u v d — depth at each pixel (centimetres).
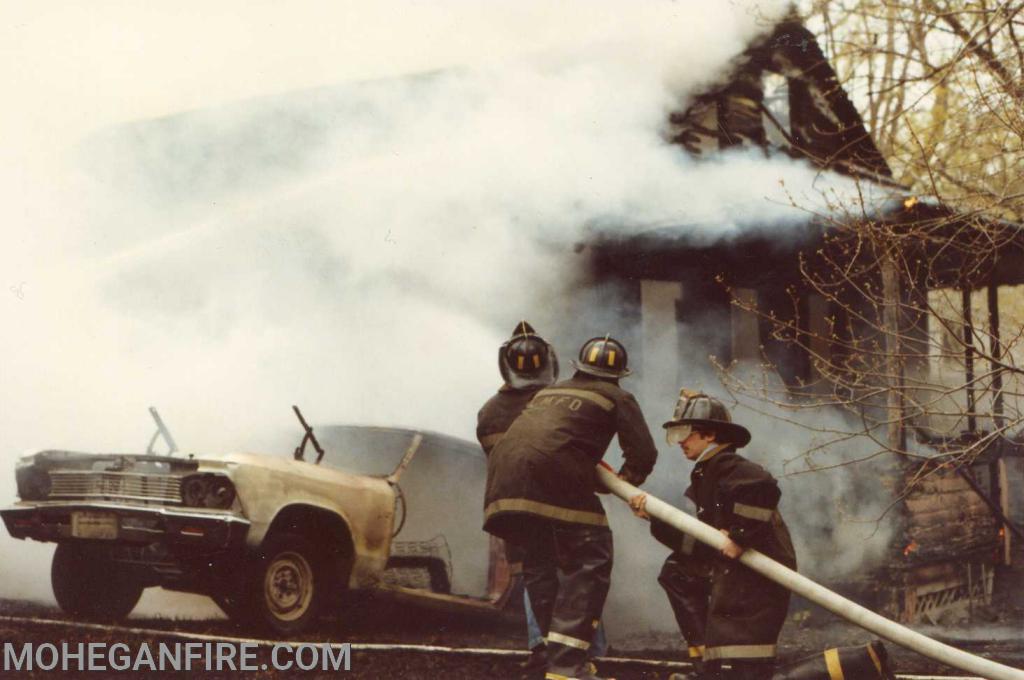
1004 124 959
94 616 876
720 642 622
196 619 919
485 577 966
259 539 783
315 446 877
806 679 622
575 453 654
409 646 773
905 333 1091
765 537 634
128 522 789
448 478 978
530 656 721
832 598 620
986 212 951
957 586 1185
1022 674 622
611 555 659
